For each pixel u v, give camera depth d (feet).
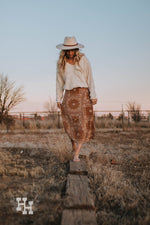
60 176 10.16
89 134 11.75
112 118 53.11
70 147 15.75
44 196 7.73
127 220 6.26
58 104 12.09
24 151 16.62
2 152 15.69
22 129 41.29
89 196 7.21
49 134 31.17
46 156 14.69
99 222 6.24
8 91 44.09
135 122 49.24
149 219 6.11
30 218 6.27
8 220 6.16
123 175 10.48
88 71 11.68
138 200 7.55
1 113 43.65
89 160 13.37
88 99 11.74
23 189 8.57
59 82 11.98
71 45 11.23
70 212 6.16
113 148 18.45
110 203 7.45
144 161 13.46
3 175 10.40
